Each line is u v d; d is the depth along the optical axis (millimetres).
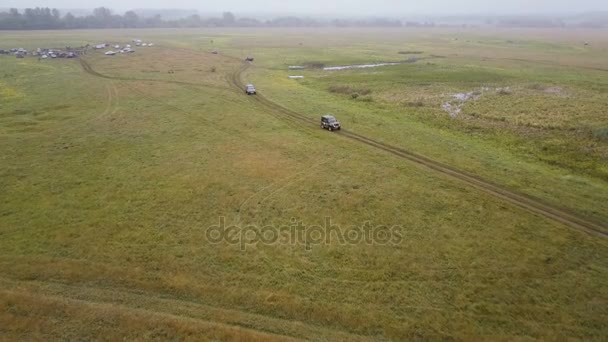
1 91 73812
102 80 85250
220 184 35938
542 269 24438
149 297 22297
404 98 73562
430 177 37188
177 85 80125
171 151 44094
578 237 27609
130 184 35969
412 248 26734
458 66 114938
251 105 64250
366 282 23609
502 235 27969
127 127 52688
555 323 20516
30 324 20219
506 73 100750
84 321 20391
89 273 24125
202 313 21156
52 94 71875
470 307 21641
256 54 139000
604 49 157000
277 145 45844
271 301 22062
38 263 24953
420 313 21281
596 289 22750
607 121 55094
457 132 52969
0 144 46188
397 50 162375
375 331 20203
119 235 28062
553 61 122750
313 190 34812
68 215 30656
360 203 32594
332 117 52031
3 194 34000
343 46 177875
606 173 38750
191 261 25359
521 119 57594
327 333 20016
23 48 146250
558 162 42250
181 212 31219
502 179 36719
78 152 43875
